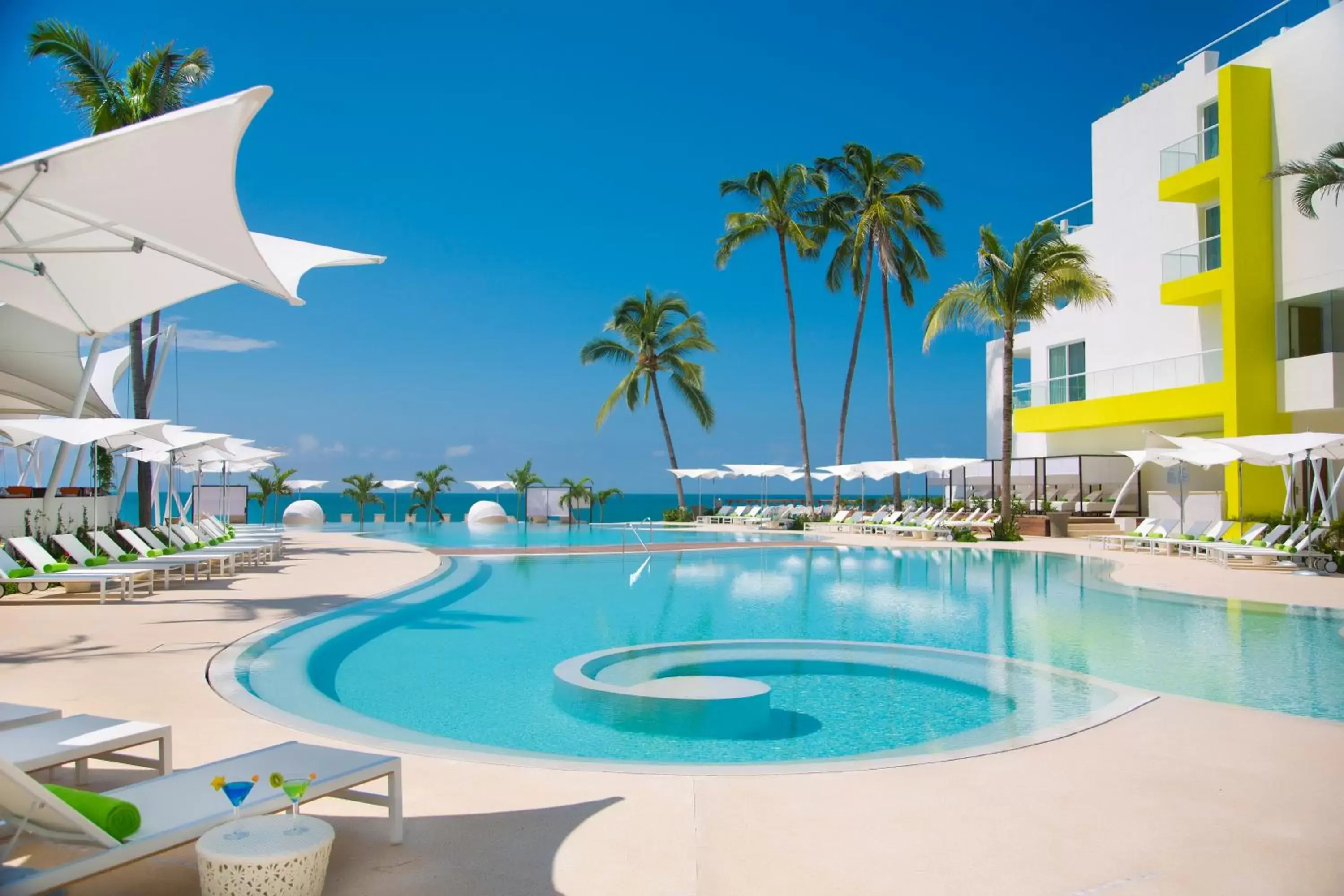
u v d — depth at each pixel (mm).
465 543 26234
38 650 8000
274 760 3629
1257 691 7547
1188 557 19531
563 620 11648
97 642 8398
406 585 13578
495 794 4234
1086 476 29422
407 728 6551
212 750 4938
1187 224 25594
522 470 41531
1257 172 22234
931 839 3680
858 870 3357
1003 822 3875
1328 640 9961
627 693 6863
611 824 3838
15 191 6875
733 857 3477
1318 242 21141
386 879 3244
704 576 17078
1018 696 7473
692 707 6688
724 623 11352
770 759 5953
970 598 13773
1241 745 5105
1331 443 16688
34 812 2771
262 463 26828
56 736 3996
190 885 3258
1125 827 3812
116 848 2773
